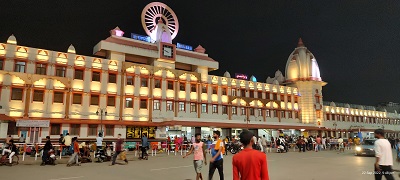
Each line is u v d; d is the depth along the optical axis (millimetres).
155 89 43094
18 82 33875
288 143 38250
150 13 49250
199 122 43344
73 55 37688
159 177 13953
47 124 26141
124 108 40188
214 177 13953
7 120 31750
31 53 35188
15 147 19922
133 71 41750
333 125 66875
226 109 50438
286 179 13297
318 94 64438
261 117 54750
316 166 18656
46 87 35344
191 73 46969
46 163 19656
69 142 24875
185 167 18109
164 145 33812
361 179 13266
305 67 64562
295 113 60969
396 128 87062
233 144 31484
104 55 43844
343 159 24031
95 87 38625
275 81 60781
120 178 13672
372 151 26812
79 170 16688
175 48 46094
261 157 5320
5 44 34000
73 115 36531
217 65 50719
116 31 44719
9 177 13961
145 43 45188
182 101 45312
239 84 52938
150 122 41281
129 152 33375
